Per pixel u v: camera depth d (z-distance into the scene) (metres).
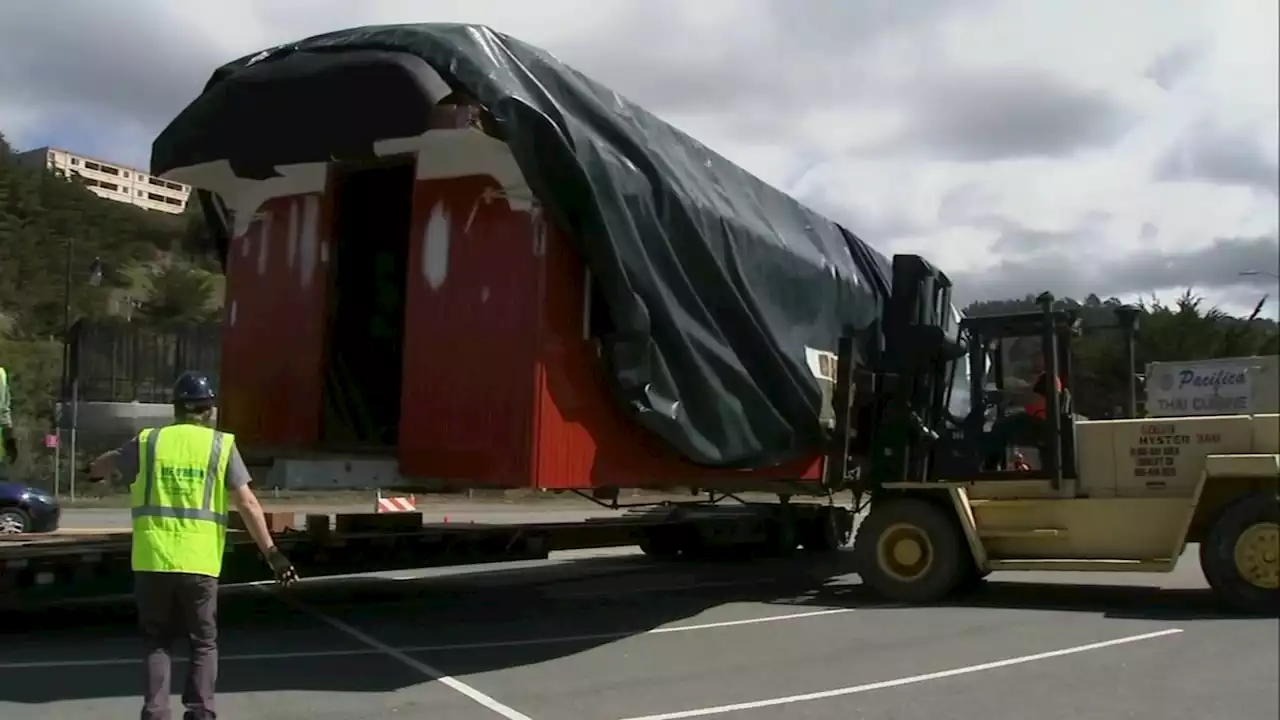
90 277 41.75
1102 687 6.64
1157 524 9.80
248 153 7.31
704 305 8.32
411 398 7.49
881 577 10.46
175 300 49.47
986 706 6.17
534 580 12.22
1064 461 10.12
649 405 7.52
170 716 5.04
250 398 8.41
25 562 7.58
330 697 6.28
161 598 4.96
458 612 9.62
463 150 7.55
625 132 7.75
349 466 7.66
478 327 7.30
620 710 6.06
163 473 5.02
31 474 30.70
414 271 7.64
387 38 7.12
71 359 30.41
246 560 8.50
